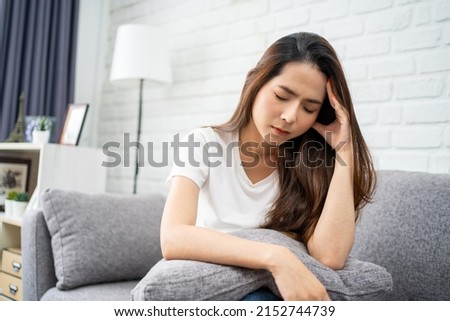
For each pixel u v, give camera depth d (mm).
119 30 2264
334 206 978
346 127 1031
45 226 1511
